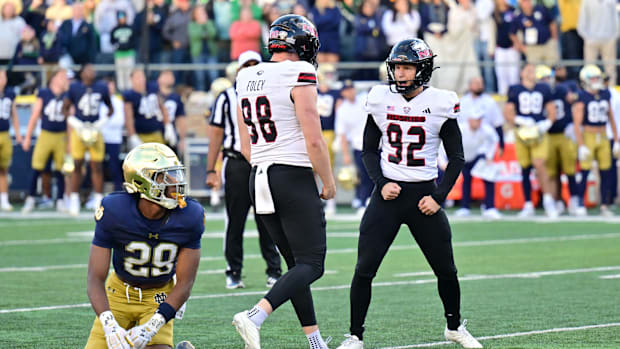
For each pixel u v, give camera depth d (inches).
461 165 743.7
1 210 2271.2
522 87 2052.2
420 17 2397.9
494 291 1099.3
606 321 900.0
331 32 2389.3
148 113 2053.4
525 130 2049.7
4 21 2519.7
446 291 770.8
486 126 2110.0
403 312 960.9
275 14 2358.5
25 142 2178.9
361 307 755.4
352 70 2393.0
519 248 1551.4
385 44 2399.1
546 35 2389.3
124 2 2504.9
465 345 773.3
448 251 756.6
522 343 787.4
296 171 700.7
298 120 701.3
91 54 2469.2
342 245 1600.6
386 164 759.1
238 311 973.8
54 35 2452.0
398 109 750.5
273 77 700.0
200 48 2444.6
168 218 624.4
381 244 751.7
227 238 1141.1
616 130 2139.5
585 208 2212.1
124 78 2465.6
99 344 634.8
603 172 2138.3
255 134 717.3
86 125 2071.9
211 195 2329.0
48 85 2242.9
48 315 942.4
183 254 636.7
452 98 746.2
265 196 705.6
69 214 2150.6
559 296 1058.7
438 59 2391.7
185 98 2319.1
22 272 1275.8
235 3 2407.7
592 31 2429.9
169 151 623.2
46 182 2385.6
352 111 2140.7
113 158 2146.9
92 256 627.8
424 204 740.0
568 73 2378.2
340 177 2161.7
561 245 1592.0
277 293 672.4
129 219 619.5
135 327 617.6
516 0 2460.6
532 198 2362.2
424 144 750.5
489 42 2469.2
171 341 652.7
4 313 954.1
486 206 2126.0
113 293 650.8
